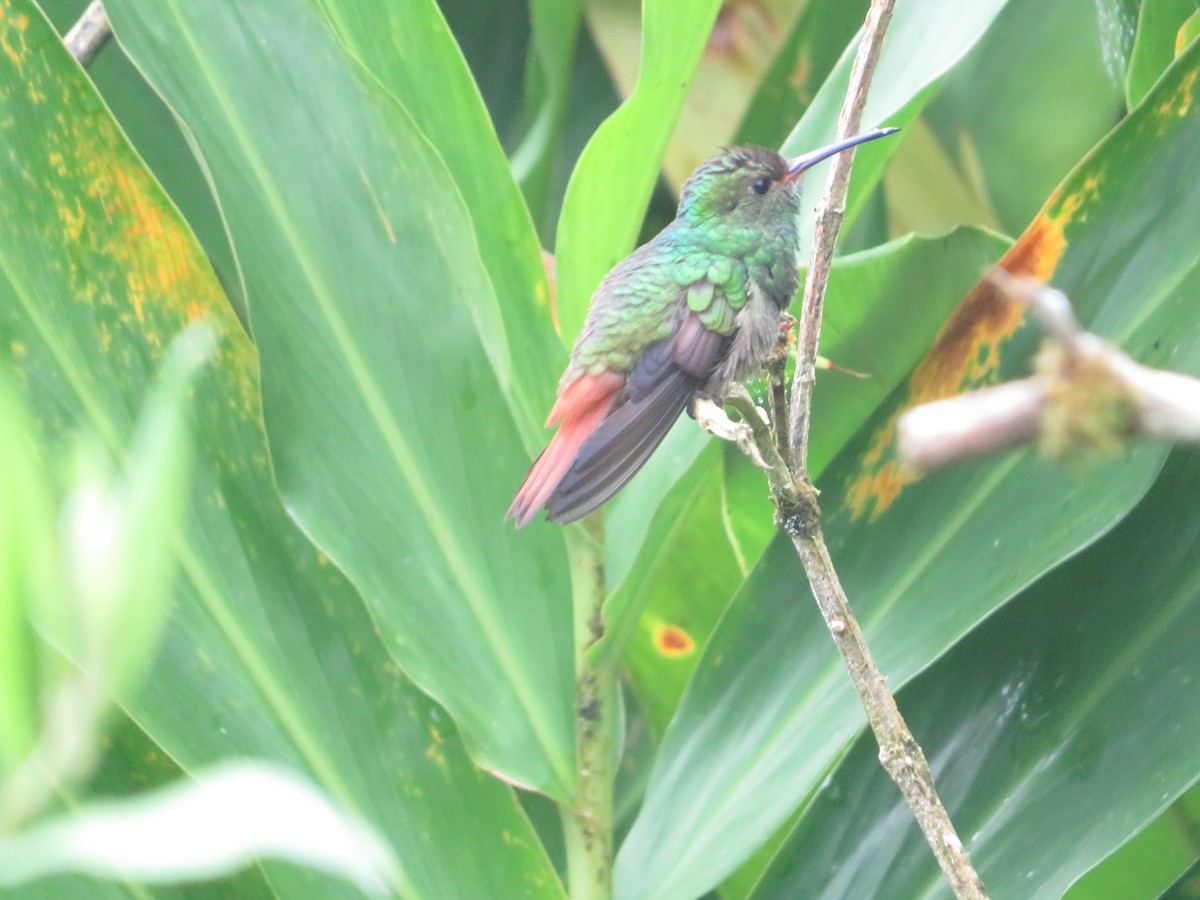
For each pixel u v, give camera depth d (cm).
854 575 517
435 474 525
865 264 620
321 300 521
